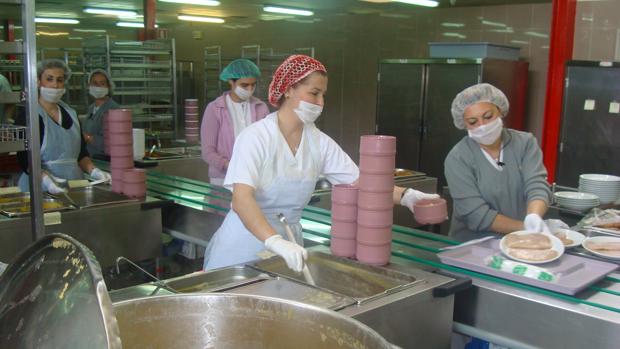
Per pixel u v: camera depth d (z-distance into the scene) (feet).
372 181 5.27
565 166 15.42
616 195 8.70
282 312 3.44
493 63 16.94
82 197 8.46
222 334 3.54
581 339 4.42
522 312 4.74
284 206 6.45
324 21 24.22
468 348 5.87
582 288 4.71
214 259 6.59
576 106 14.97
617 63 14.17
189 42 29.94
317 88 5.84
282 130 6.20
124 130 8.76
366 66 23.16
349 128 24.14
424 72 17.89
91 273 2.13
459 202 7.27
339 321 3.21
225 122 11.49
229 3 18.01
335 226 5.64
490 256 5.48
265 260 5.50
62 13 19.95
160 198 8.59
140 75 18.92
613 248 5.65
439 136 17.81
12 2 6.13
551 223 6.83
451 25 20.27
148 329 3.43
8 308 2.42
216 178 11.54
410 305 4.61
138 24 24.08
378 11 21.80
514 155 7.21
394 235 6.45
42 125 9.47
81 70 20.58
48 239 2.61
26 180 9.30
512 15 18.69
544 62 18.19
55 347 2.06
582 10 16.84
